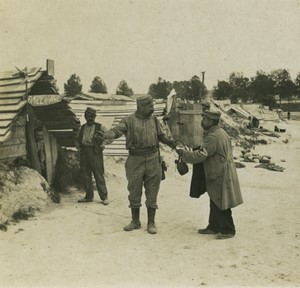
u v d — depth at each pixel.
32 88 8.78
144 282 4.27
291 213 7.39
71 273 4.55
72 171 9.68
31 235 5.95
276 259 4.91
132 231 6.20
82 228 6.33
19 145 8.13
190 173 12.69
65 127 9.04
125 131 6.24
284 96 59.16
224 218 5.79
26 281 4.34
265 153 21.27
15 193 7.12
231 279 4.34
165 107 17.88
